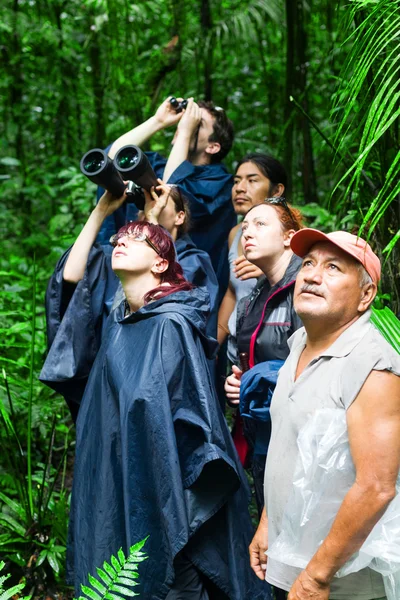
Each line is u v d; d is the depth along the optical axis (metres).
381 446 1.48
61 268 2.58
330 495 1.55
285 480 1.66
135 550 1.81
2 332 3.23
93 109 6.43
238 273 2.64
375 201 1.70
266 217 2.29
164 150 5.22
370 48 2.10
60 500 2.83
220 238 3.06
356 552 1.54
